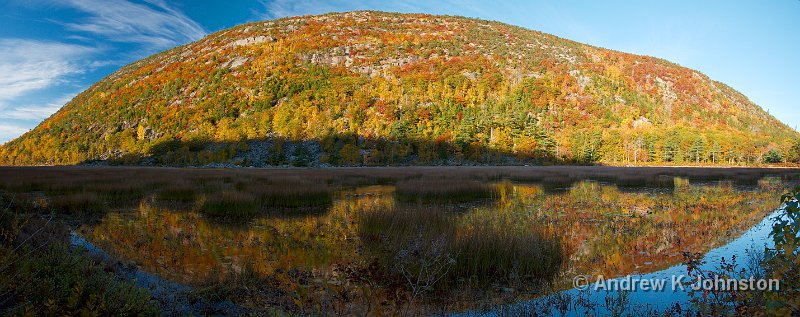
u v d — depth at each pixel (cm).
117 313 404
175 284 652
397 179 2988
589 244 927
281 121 10206
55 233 877
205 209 1429
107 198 1783
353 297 605
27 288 407
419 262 636
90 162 10062
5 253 464
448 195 1808
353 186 2695
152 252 868
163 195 1800
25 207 1328
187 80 14625
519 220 1248
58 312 387
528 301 588
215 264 778
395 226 954
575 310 547
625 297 587
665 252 852
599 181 3056
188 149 9600
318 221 1284
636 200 1834
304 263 787
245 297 588
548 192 2228
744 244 909
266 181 2591
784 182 2942
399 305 574
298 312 538
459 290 626
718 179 3275
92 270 546
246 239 1012
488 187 1978
